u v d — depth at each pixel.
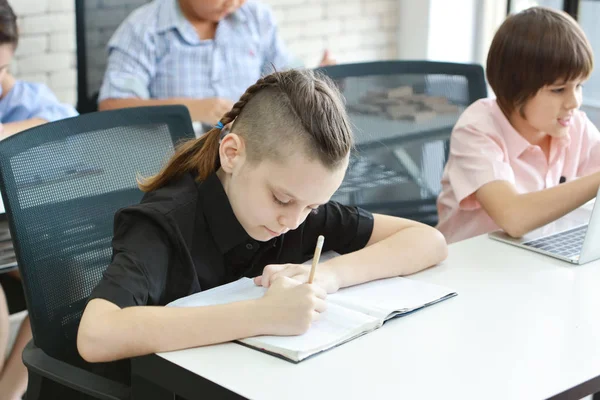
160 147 1.60
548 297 1.31
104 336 1.10
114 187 1.51
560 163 1.98
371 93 1.91
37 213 1.39
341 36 4.00
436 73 2.00
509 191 1.72
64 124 1.49
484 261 1.48
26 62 3.13
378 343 1.13
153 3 2.90
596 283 1.37
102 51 2.85
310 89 1.21
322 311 1.17
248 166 1.24
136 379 1.13
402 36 4.17
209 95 2.95
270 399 0.98
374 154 1.91
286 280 1.20
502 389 1.02
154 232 1.27
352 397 0.99
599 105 3.50
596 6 3.45
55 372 1.28
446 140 2.00
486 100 1.96
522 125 1.92
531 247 1.55
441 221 1.95
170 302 1.28
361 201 1.90
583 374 1.06
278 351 1.09
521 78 1.82
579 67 1.77
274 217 1.24
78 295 1.43
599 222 1.44
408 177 1.96
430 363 1.08
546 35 1.78
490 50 1.89
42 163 1.42
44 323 1.38
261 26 3.06
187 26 2.88
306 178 1.19
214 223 1.34
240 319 1.12
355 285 1.34
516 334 1.17
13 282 2.04
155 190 1.37
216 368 1.06
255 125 1.23
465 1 3.98
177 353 1.10
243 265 1.40
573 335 1.17
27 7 3.08
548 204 1.65
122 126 1.56
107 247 1.48
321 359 1.08
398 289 1.32
